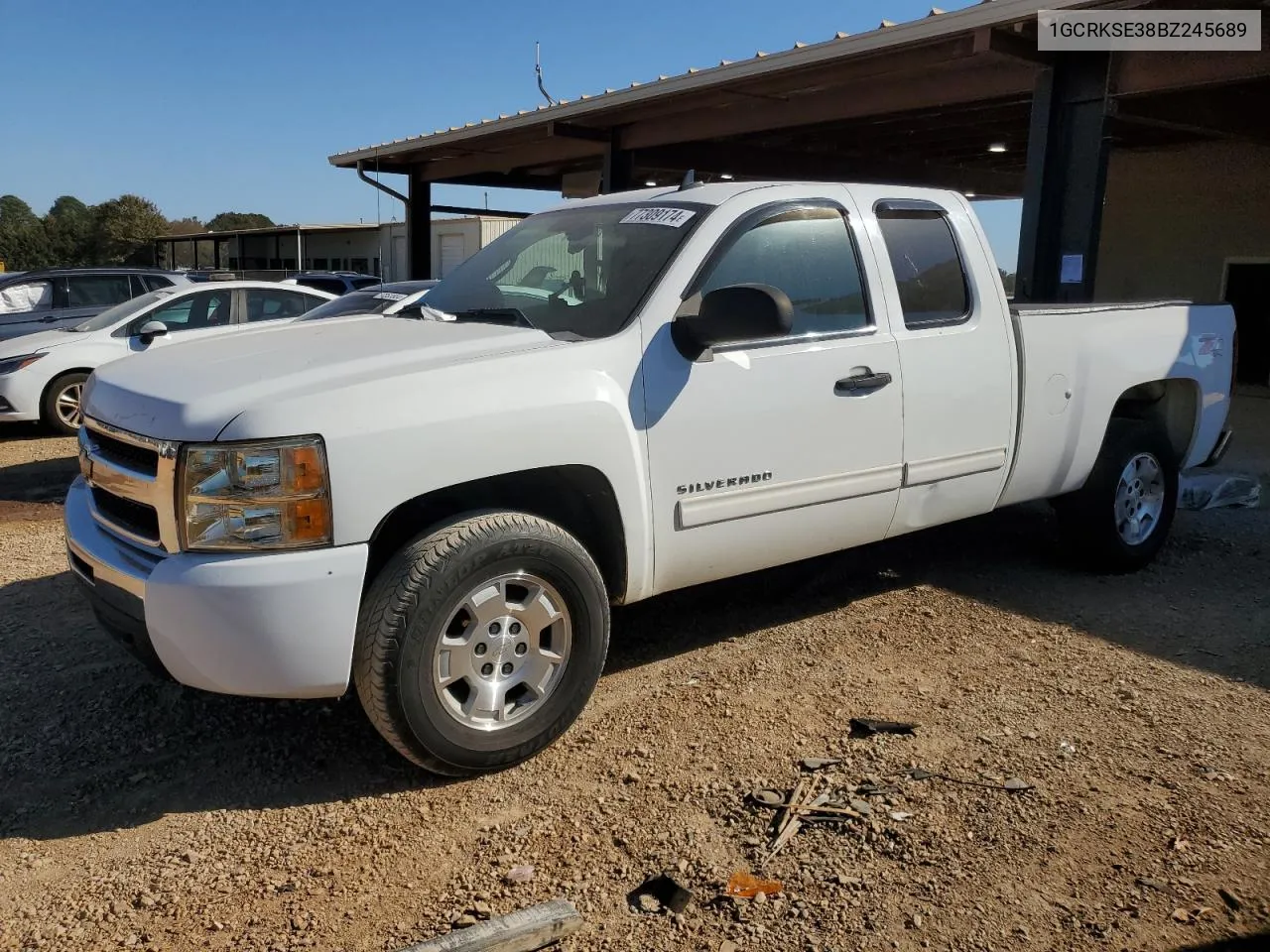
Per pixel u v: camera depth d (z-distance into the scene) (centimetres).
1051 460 508
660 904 278
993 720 383
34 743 374
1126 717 385
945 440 459
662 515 379
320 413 308
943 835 307
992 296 479
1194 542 626
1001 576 558
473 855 303
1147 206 1405
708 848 303
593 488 366
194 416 310
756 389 395
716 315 364
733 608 511
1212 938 261
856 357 423
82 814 329
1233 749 360
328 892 287
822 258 427
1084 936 263
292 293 1202
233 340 404
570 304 405
